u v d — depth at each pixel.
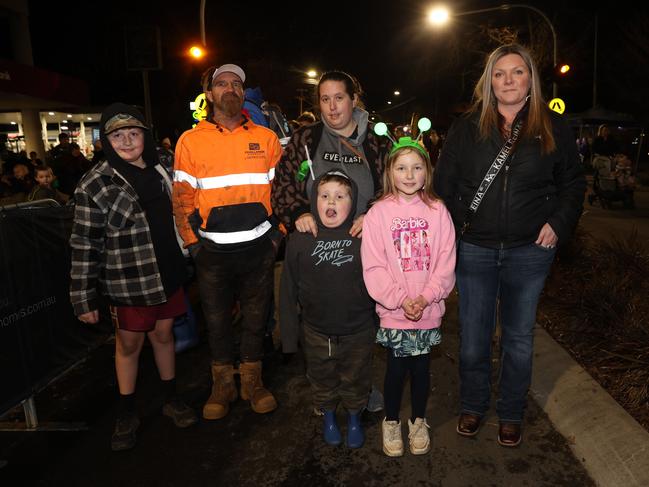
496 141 2.85
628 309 4.19
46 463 3.08
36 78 11.81
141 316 3.15
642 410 3.16
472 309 3.09
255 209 3.32
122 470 2.99
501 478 2.82
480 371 3.16
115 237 3.05
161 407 3.66
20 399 3.35
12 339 3.34
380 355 4.38
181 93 25.17
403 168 2.84
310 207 3.08
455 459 2.99
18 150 18.58
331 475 2.90
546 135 2.78
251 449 3.16
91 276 3.04
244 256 3.36
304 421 3.45
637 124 23.91
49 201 3.93
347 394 3.13
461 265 3.08
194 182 3.26
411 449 3.05
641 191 17.19
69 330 3.99
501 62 2.76
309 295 3.03
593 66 26.78
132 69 10.72
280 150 3.52
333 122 2.98
